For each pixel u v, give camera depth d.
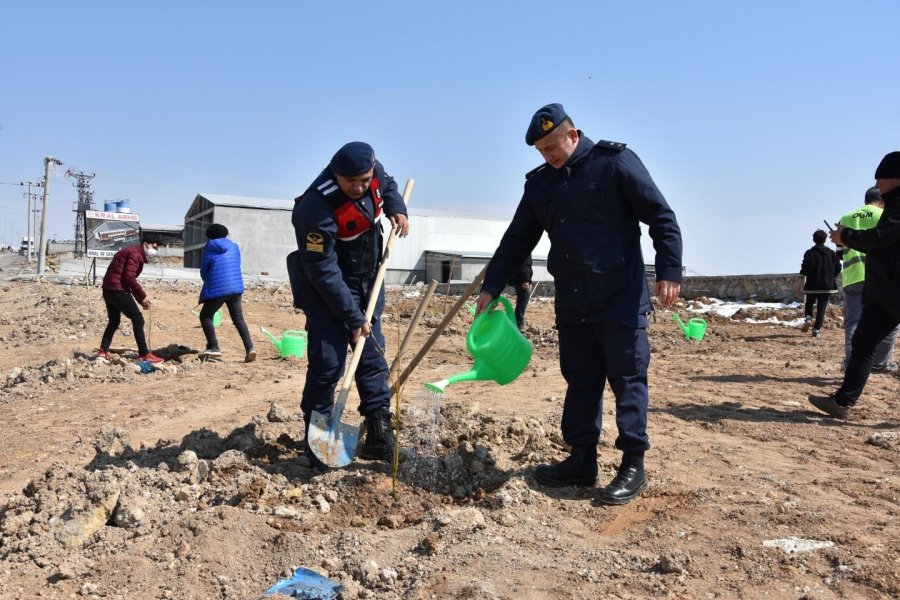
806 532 3.61
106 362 9.38
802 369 8.81
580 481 4.31
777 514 3.83
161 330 13.34
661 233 4.07
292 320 16.23
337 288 4.42
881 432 5.51
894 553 3.33
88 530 3.83
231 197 53.16
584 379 4.31
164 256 70.88
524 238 4.52
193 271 40.75
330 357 4.67
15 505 4.18
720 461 4.86
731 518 3.83
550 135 4.06
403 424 5.47
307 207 4.41
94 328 13.33
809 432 5.67
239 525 3.73
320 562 3.43
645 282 4.23
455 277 50.75
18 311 17.06
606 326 4.15
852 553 3.34
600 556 3.45
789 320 15.18
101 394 7.86
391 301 20.98
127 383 8.42
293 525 3.85
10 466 5.36
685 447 5.18
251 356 9.92
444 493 4.36
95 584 3.34
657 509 4.03
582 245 4.12
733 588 3.11
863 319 6.05
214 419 6.41
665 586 3.13
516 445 5.09
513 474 4.46
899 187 5.80
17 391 8.16
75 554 3.62
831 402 6.15
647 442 4.21
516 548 3.55
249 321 15.58
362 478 4.39
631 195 4.09
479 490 4.31
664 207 4.07
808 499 4.09
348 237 4.58
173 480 4.38
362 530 3.80
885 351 8.34
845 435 5.60
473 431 5.18
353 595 3.16
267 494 4.23
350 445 4.68
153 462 4.89
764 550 3.41
